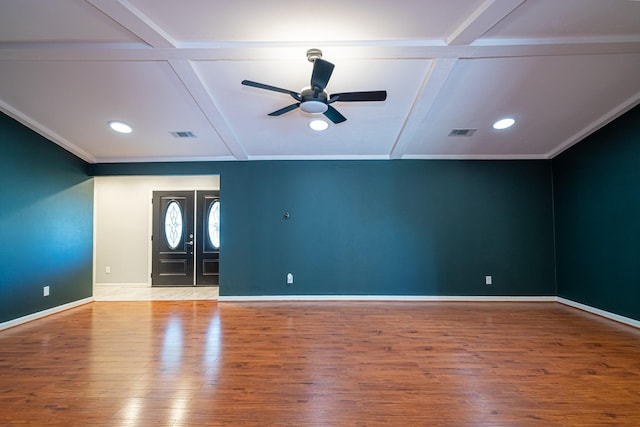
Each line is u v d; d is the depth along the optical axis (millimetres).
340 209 5039
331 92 3230
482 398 2102
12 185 3795
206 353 2861
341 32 2441
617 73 2963
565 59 2771
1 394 2172
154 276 6574
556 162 4879
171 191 6637
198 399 2104
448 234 4992
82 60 2732
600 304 4047
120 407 2018
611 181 3857
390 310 4344
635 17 2314
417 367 2553
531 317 3990
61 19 2285
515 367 2547
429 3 2174
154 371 2510
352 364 2615
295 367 2562
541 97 3338
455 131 4137
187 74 2906
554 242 4934
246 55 2672
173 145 4539
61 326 3727
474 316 4039
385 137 4332
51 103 3443
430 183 5035
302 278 4984
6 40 2482
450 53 2652
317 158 5055
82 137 4266
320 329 3531
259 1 2137
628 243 3641
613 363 2611
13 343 3154
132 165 5082
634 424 1829
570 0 2166
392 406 2016
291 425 1837
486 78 3027
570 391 2180
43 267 4207
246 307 4566
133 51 2594
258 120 3857
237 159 5051
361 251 5000
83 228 4941
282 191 5066
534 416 1906
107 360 2727
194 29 2391
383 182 5051
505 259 4949
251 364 2625
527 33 2469
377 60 2797
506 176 5023
